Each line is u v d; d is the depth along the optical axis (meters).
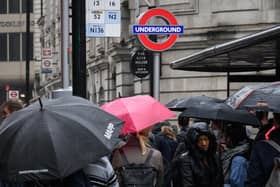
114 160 7.84
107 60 37.44
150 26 13.27
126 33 33.19
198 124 8.90
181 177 8.77
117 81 34.09
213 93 25.28
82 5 10.35
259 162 7.62
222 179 8.88
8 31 84.31
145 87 28.12
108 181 5.94
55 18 57.47
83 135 5.44
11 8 84.25
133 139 8.05
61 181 5.43
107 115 5.83
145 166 7.82
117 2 12.85
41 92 62.16
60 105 5.70
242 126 10.52
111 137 5.62
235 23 25.05
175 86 26.16
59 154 5.27
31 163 5.24
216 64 14.42
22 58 83.94
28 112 5.56
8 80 84.56
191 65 14.09
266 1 24.67
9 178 5.28
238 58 13.38
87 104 5.86
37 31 77.19
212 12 25.48
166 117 8.49
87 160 5.36
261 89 8.52
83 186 5.57
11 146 5.33
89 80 43.97
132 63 18.42
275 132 7.75
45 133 5.35
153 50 13.30
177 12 26.16
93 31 12.74
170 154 13.25
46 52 42.78
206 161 8.81
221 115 10.69
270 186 7.41
